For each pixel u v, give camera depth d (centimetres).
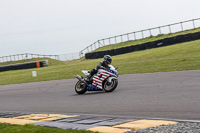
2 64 11306
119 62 5947
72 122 1302
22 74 6775
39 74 6072
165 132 959
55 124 1267
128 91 2170
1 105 2316
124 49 8138
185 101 1541
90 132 1042
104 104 1769
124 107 1600
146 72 3566
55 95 2528
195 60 4125
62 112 1688
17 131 1164
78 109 1720
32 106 2062
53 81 4022
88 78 2333
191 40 7256
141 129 1034
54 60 11319
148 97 1811
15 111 1923
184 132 941
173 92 1875
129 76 3341
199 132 928
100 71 2272
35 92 2953
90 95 2238
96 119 1336
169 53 5925
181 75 2753
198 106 1385
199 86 1977
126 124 1147
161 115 1307
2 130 1220
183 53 5506
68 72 5384
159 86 2231
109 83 2283
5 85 4359
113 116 1394
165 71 3362
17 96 2797
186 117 1214
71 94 2462
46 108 1902
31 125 1255
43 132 1113
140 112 1425
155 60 5100
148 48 7806
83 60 9294
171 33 9262
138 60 5700
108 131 1046
